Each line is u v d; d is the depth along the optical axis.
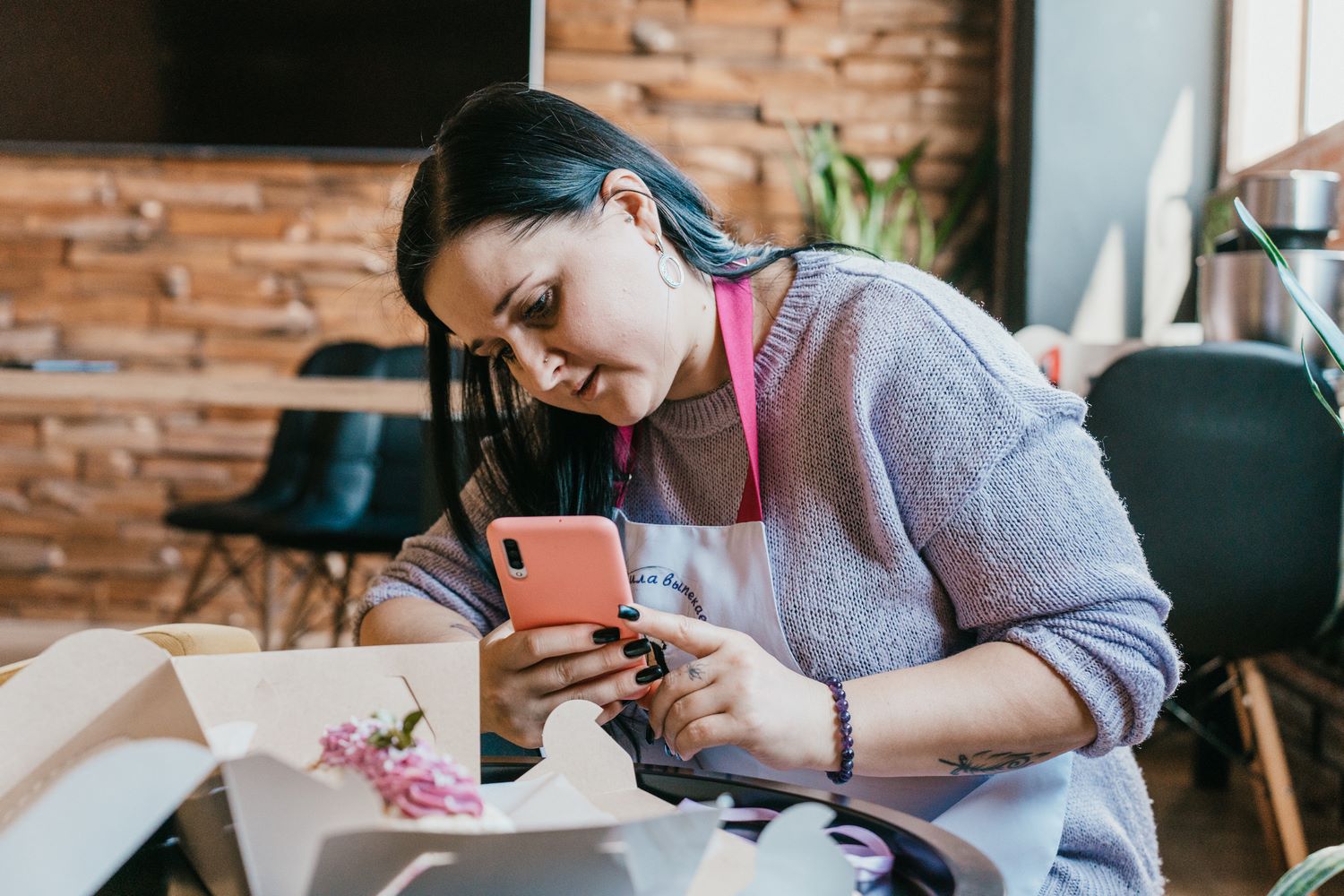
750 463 1.09
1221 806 2.63
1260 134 3.29
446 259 0.95
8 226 4.15
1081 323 3.51
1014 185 3.68
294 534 3.08
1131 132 3.48
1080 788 1.07
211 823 0.65
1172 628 2.15
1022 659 0.96
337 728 0.65
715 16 4.11
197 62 3.40
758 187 4.14
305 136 3.39
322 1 3.36
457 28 3.33
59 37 3.41
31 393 2.60
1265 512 2.08
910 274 1.11
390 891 0.54
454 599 1.26
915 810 1.04
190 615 4.11
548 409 1.18
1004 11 3.95
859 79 4.11
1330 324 0.96
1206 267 2.42
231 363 4.16
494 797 0.71
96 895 0.68
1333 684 2.49
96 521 4.17
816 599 1.07
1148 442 2.12
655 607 1.11
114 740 0.67
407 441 3.43
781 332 1.09
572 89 4.12
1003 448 1.00
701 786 0.86
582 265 0.95
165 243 4.14
